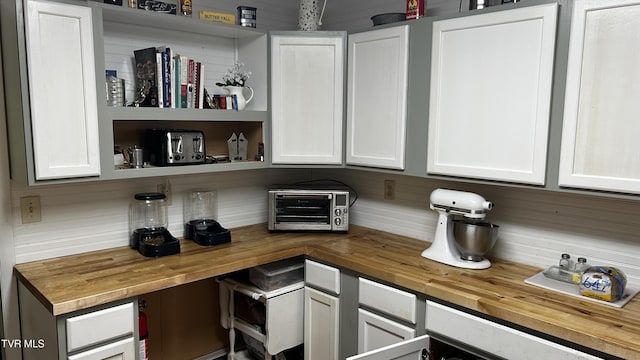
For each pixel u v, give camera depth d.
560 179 1.76
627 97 1.58
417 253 2.37
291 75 2.56
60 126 1.85
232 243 2.51
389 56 2.31
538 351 1.59
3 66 1.93
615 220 1.94
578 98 1.69
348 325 2.32
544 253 2.16
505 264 2.21
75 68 1.87
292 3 3.08
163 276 1.95
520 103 1.85
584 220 2.02
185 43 2.57
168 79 2.22
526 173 1.85
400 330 2.05
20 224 2.09
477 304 1.75
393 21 2.36
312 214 2.76
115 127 2.32
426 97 2.18
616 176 1.63
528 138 1.84
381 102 2.37
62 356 1.68
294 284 2.53
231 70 2.74
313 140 2.61
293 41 2.53
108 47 2.29
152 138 2.34
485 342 1.75
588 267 1.89
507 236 2.29
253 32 2.54
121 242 2.43
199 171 2.35
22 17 1.72
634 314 1.62
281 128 2.61
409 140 2.28
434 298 1.92
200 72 2.36
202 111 2.33
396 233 2.79
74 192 2.24
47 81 1.80
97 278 1.91
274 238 2.64
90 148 1.94
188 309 2.76
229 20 2.48
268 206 2.79
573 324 1.53
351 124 2.55
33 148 1.79
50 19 1.78
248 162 2.56
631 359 1.38
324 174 3.20
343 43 2.52
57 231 2.20
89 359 1.73
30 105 1.77
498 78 1.91
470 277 2.01
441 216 2.25
